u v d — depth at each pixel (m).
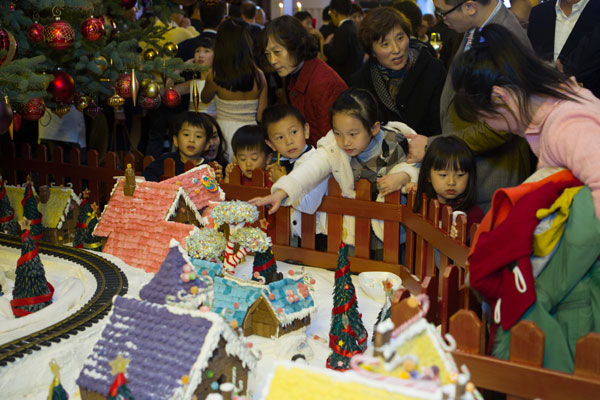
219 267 3.30
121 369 1.95
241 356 2.29
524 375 2.07
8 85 4.21
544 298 2.22
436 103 4.75
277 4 13.91
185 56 6.82
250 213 3.50
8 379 2.47
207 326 2.17
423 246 3.75
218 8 6.85
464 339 2.19
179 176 4.19
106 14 5.46
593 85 4.19
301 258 4.46
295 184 4.03
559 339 2.13
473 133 3.61
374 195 4.33
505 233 2.24
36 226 4.35
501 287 2.29
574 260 2.17
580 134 2.25
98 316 2.95
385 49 4.51
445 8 3.41
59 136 6.32
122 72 5.27
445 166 3.62
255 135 4.98
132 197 4.11
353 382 1.64
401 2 6.45
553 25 4.35
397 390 1.60
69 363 2.67
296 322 3.11
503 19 3.38
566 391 2.01
